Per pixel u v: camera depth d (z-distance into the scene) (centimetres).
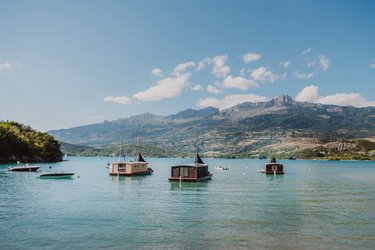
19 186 9269
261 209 5862
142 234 4203
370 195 7925
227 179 12456
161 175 13675
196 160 12181
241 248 3719
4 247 3691
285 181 11812
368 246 3812
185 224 4706
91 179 11656
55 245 3769
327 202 6738
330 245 3834
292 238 4081
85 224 4656
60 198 6969
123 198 7025
